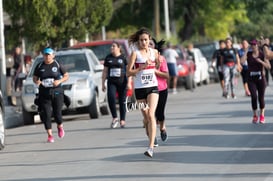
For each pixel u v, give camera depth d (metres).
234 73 59.62
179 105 55.50
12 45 62.56
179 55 79.50
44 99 36.66
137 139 35.16
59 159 30.42
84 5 60.41
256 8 133.50
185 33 122.19
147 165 27.38
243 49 59.25
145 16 114.88
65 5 58.91
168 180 24.16
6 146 36.19
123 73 41.12
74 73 48.25
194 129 37.94
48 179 25.66
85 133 39.53
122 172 26.16
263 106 39.66
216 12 124.69
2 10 57.31
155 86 29.56
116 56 41.25
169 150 30.88
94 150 32.31
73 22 60.56
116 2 107.56
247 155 28.72
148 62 29.36
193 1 119.88
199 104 55.25
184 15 121.56
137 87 29.61
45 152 32.97
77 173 26.52
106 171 26.55
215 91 72.50
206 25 125.62
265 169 25.55
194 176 24.67
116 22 113.75
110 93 41.22
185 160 28.09
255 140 32.84
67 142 36.06
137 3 114.06
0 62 57.66
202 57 90.12
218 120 41.97
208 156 28.81
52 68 36.69
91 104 47.66
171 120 43.38
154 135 28.97
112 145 33.53
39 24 58.47
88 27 62.25
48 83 36.59
